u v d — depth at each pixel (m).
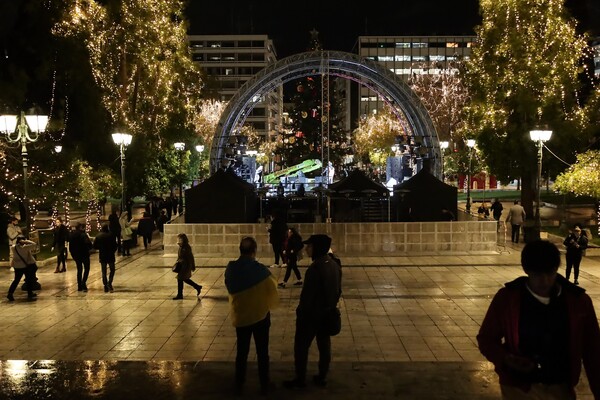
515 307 3.47
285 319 11.27
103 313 11.95
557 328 3.40
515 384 3.56
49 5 25.03
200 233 20.41
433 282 15.28
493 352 3.54
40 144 23.97
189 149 46.59
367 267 17.77
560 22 28.19
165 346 9.49
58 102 25.98
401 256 19.91
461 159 47.66
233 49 141.88
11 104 22.64
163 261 19.75
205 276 16.59
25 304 12.90
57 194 24.31
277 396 6.58
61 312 12.07
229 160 30.50
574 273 14.86
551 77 27.94
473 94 31.03
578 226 14.73
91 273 17.31
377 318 11.28
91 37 28.84
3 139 22.59
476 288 14.44
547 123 28.16
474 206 42.31
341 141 58.12
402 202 26.17
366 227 20.55
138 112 35.69
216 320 11.28
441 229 20.61
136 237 24.31
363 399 6.45
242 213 23.69
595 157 24.22
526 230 24.05
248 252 6.77
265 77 30.36
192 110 40.34
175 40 36.50
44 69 24.72
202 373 7.47
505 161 29.97
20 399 6.59
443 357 8.73
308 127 56.75
